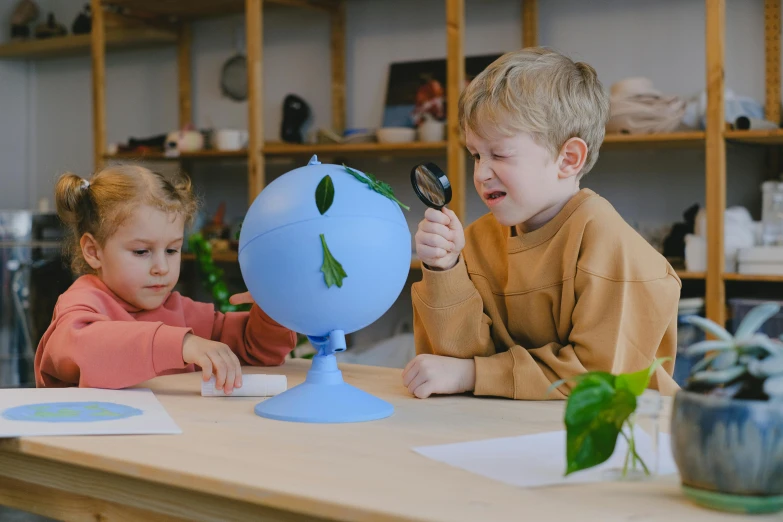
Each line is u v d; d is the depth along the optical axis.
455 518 0.58
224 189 4.10
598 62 3.21
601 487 0.65
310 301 0.92
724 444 0.59
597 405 0.63
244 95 4.07
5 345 3.80
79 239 1.37
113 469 0.75
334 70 3.75
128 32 3.98
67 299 1.27
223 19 4.12
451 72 2.93
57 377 1.23
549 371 1.06
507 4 3.37
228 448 0.79
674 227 2.82
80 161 4.73
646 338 1.09
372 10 3.69
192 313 1.43
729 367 0.61
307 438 0.83
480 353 1.14
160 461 0.74
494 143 1.14
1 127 4.80
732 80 2.96
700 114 2.67
